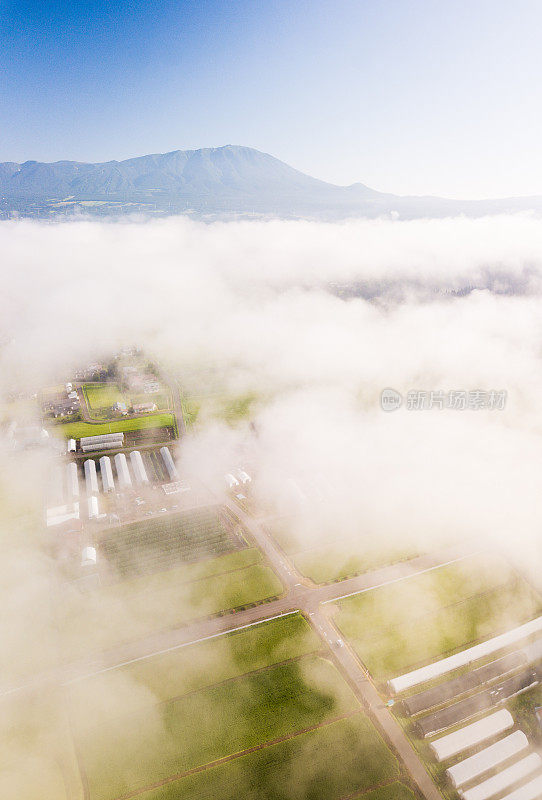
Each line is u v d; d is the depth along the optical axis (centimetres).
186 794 8350
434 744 8856
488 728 9144
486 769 8538
